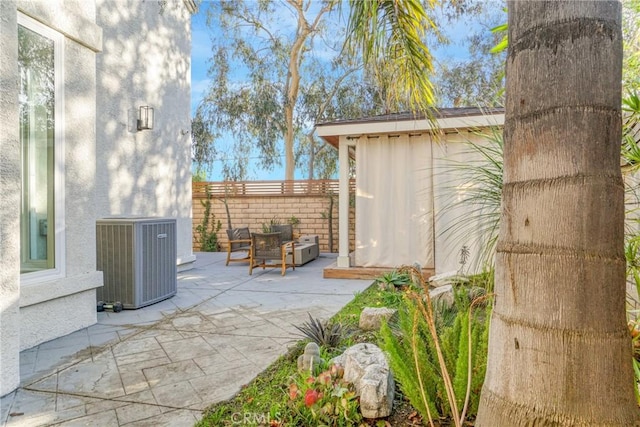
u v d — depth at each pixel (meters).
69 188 4.00
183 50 8.66
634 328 2.18
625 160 2.39
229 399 2.51
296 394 2.21
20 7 3.40
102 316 4.62
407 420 2.14
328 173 15.80
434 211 6.62
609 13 1.14
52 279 3.79
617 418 1.08
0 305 2.64
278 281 6.82
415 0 3.30
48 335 3.73
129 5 6.90
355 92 13.82
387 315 3.76
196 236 13.36
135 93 7.05
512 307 1.21
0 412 2.39
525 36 1.20
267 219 12.98
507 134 1.25
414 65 3.71
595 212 1.11
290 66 14.62
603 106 1.12
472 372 1.98
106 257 4.97
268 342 3.61
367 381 2.19
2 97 2.76
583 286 1.10
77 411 2.39
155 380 2.82
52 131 3.87
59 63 3.88
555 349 1.11
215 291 6.01
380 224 6.96
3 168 2.75
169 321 4.37
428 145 6.72
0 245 2.67
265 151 14.76
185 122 8.75
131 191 6.91
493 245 3.12
